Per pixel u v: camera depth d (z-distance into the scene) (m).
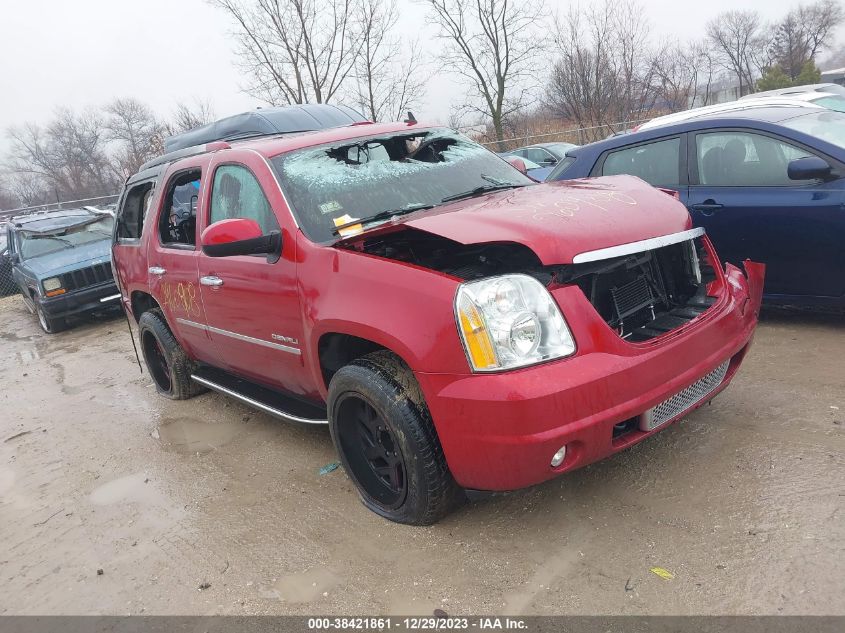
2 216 23.09
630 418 2.72
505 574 2.73
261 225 3.72
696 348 2.94
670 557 2.66
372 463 3.33
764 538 2.68
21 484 4.52
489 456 2.65
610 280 2.96
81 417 5.76
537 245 2.69
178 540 3.44
